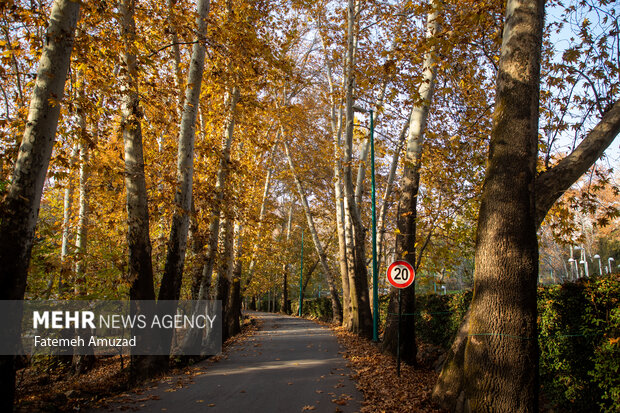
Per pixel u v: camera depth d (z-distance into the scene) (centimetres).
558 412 729
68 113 858
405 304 1138
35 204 560
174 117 1224
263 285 4669
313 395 727
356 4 1797
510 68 611
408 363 1099
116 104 1045
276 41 1437
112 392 812
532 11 613
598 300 657
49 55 582
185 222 1064
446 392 630
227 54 1098
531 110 598
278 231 4672
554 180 613
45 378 1227
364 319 1748
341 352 1288
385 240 2469
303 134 2505
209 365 1091
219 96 1562
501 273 560
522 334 542
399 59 1016
